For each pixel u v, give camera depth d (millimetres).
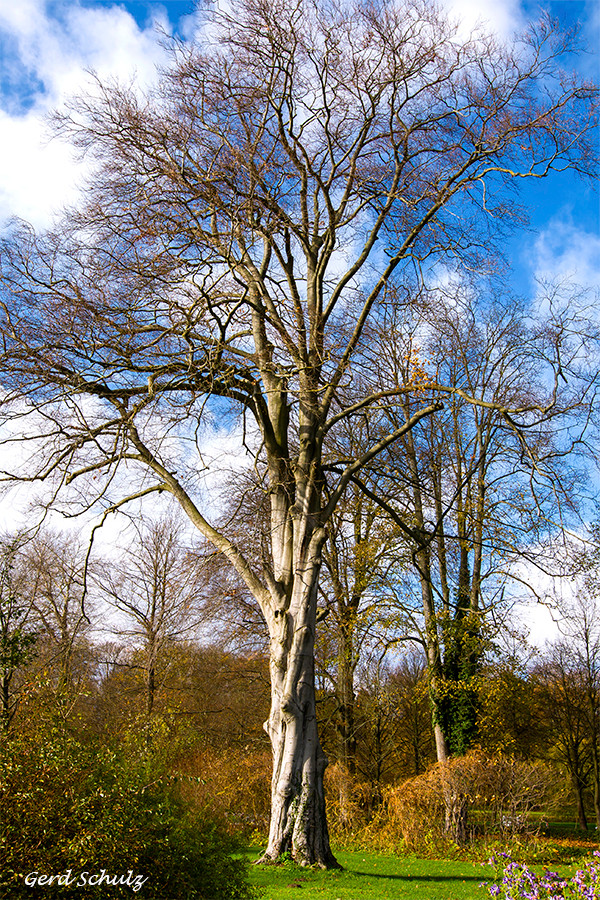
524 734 26172
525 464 13836
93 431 12492
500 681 21297
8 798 6195
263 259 16109
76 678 20516
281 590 13641
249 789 20047
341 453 19344
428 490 20156
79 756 6809
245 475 17344
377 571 22031
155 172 13164
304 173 15430
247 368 13266
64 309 11914
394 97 15008
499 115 14414
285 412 15148
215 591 22781
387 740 31031
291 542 14133
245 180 12734
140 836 6723
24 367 12016
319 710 26906
